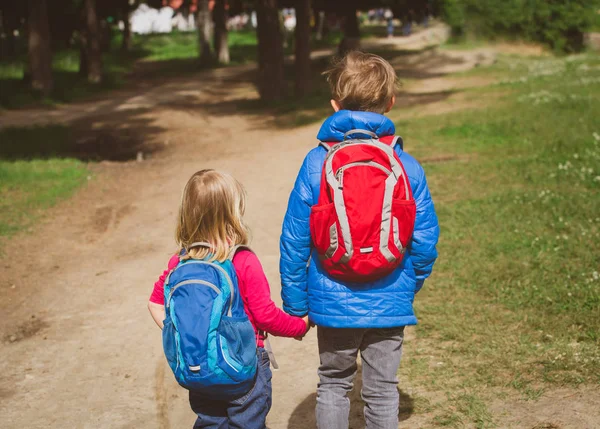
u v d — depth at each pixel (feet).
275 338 17.44
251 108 77.82
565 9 112.47
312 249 9.66
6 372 16.34
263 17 80.79
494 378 13.58
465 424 12.08
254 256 9.13
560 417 11.91
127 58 157.07
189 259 9.02
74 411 14.26
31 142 56.70
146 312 19.85
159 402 14.53
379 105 9.74
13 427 13.66
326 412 9.71
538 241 21.90
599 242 20.99
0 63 127.13
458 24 124.98
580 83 63.87
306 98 80.89
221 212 8.96
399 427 12.17
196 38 202.39
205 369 8.40
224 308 8.65
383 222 8.84
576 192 27.22
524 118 46.42
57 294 21.89
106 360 16.78
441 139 43.57
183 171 43.39
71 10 119.14
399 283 9.37
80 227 30.35
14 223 30.81
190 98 90.94
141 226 30.12
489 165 34.06
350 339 9.47
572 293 17.22
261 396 9.14
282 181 37.09
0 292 22.26
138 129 65.46
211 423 9.17
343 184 8.91
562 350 14.28
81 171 43.01
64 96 91.35
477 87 74.54
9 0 109.70
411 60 112.68
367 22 231.30
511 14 117.80
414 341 15.79
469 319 16.56
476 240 22.66
